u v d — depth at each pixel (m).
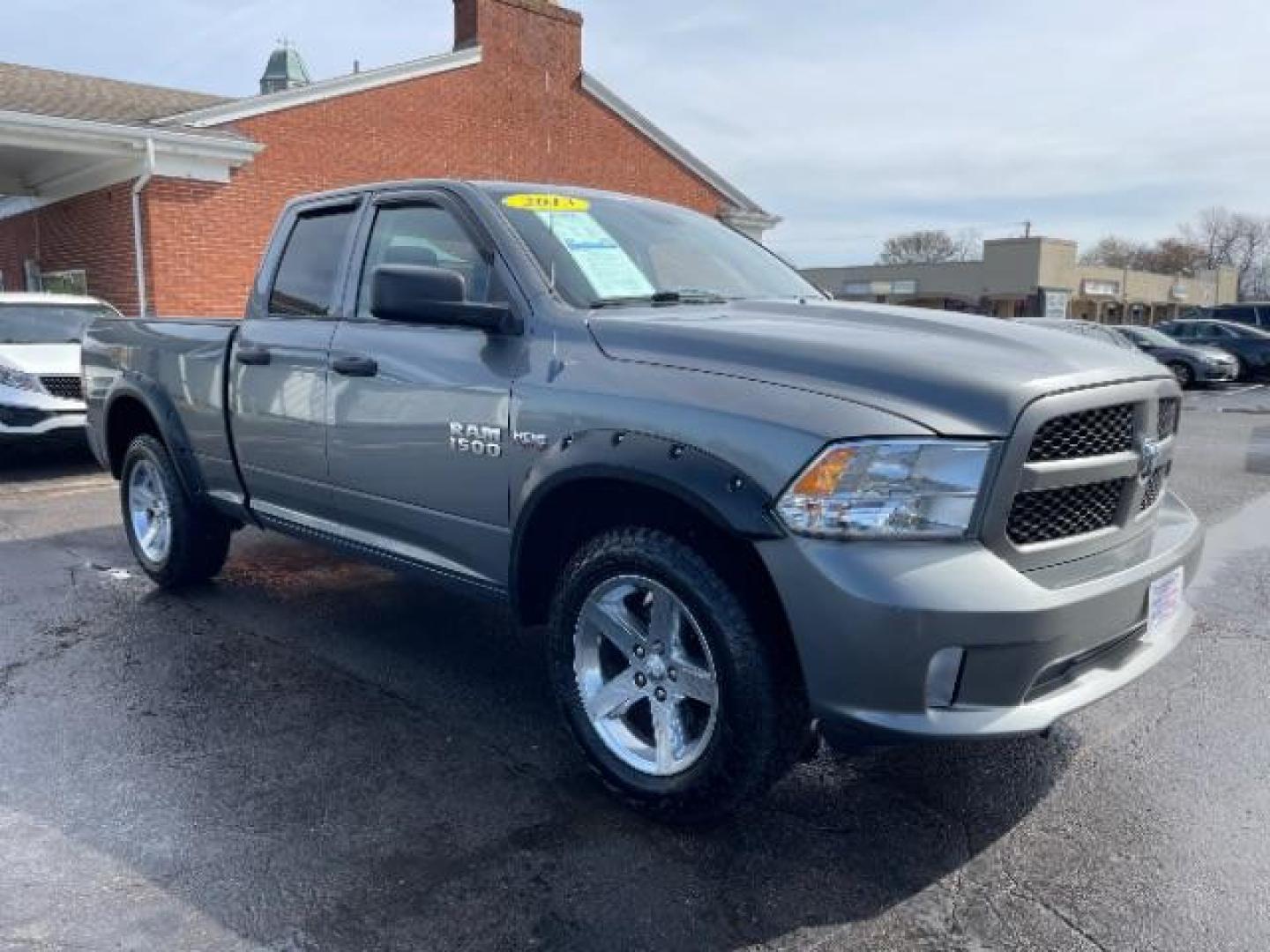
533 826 2.78
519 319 3.13
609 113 18.73
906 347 2.60
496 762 3.18
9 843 2.67
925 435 2.32
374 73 15.06
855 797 2.98
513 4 16.95
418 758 3.20
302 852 2.64
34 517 6.88
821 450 2.34
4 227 17.52
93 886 2.47
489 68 16.75
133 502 5.21
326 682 3.84
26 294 9.95
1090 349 2.79
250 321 4.28
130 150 12.48
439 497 3.33
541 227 3.39
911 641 2.25
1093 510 2.62
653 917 2.38
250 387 4.17
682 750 2.73
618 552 2.75
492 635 4.41
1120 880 2.55
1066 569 2.52
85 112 12.91
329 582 5.20
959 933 2.33
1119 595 2.54
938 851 2.68
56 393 8.39
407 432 3.41
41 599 4.88
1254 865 2.62
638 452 2.64
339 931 2.31
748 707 2.51
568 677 2.97
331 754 3.22
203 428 4.54
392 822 2.80
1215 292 65.75
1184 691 3.82
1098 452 2.60
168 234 13.03
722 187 20.75
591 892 2.47
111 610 4.71
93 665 4.00
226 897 2.44
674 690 2.75
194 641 4.29
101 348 5.34
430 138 16.05
